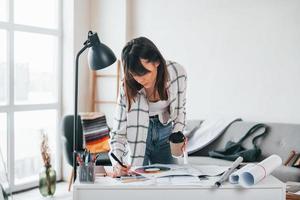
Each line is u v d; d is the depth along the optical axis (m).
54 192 3.90
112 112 4.84
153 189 1.75
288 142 3.62
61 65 4.71
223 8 4.31
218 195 1.76
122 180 1.84
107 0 4.83
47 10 4.59
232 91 4.29
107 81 4.85
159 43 4.72
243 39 4.21
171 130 2.31
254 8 4.14
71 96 4.68
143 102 2.20
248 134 3.83
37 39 4.46
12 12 4.10
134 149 2.22
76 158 2.13
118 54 4.79
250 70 4.18
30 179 4.38
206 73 4.44
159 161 2.34
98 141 4.04
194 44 4.50
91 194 1.76
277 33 4.03
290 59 3.97
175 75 2.20
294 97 3.95
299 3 3.91
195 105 4.52
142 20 4.81
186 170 1.99
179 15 4.58
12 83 4.11
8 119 4.09
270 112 4.08
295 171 3.17
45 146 3.88
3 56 4.06
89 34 2.23
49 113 4.62
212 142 4.00
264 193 1.77
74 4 4.64
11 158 4.11
